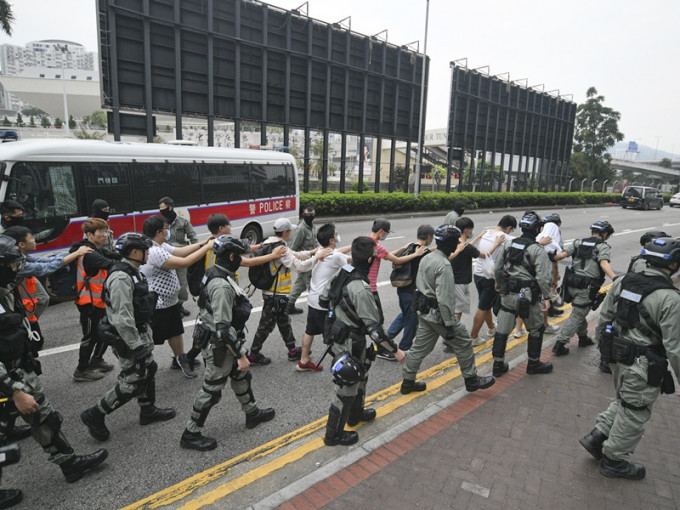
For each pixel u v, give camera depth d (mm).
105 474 3361
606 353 3283
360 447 3580
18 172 6918
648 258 3152
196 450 3654
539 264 4672
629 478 3246
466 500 2990
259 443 3793
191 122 49781
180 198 9695
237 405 4426
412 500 2980
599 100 53500
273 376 5055
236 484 3227
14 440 3783
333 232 4809
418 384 4648
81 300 4668
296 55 20953
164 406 4363
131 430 3955
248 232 11758
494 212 29578
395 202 24234
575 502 3004
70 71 99875
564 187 43625
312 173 44438
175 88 17328
